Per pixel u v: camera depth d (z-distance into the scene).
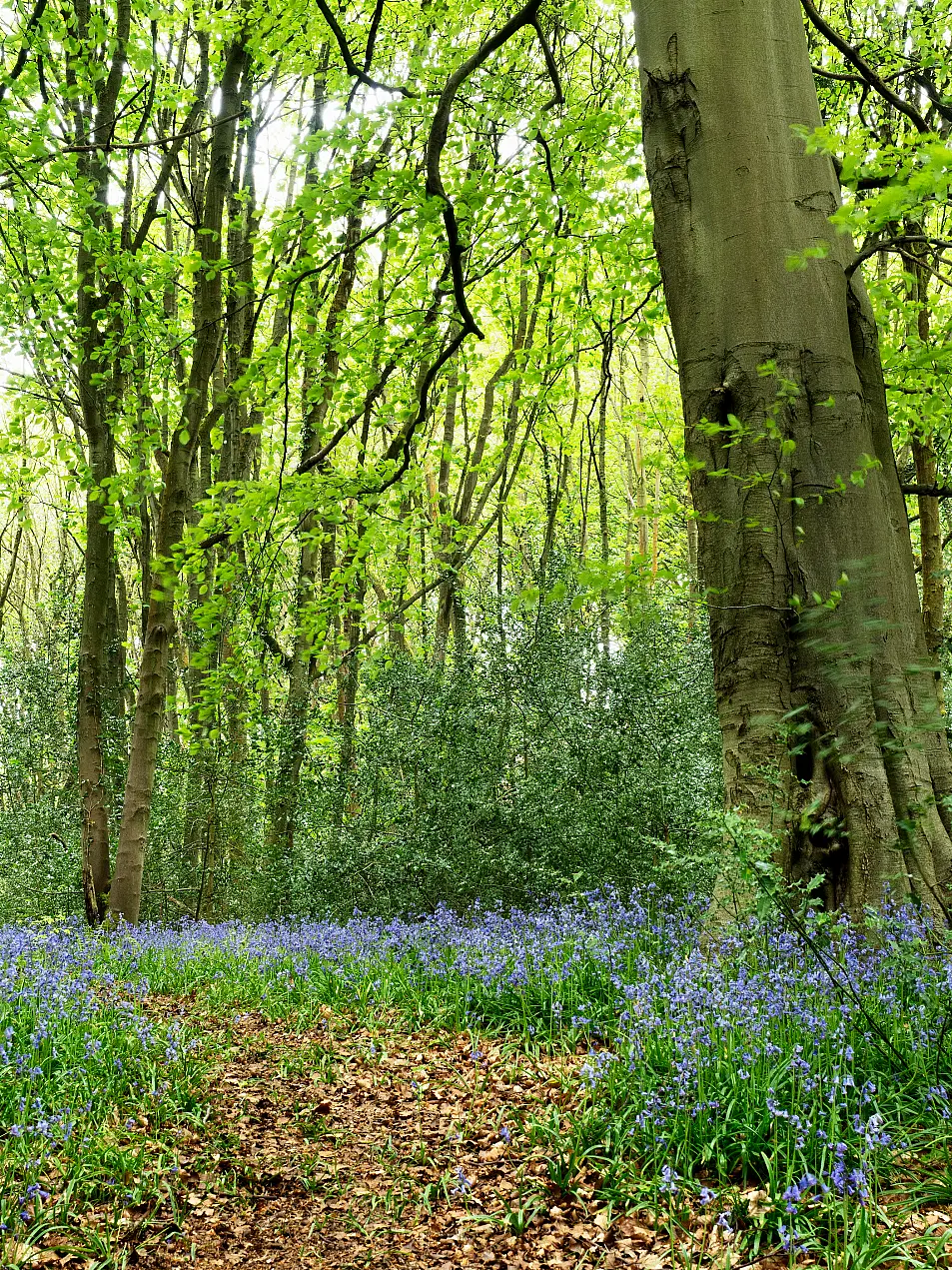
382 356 11.04
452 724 11.91
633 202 12.09
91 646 13.15
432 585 15.41
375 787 12.03
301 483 10.27
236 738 14.98
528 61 14.09
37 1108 4.58
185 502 12.49
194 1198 4.32
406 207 8.92
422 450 14.31
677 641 11.12
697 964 5.43
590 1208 3.96
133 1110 5.08
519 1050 5.79
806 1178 3.51
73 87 11.02
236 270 14.65
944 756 5.98
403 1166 4.59
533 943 6.84
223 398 10.64
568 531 22.70
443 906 9.59
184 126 13.88
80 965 8.01
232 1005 7.40
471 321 9.10
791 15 6.51
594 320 13.39
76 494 21.44
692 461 6.20
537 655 11.65
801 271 6.16
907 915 5.16
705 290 6.32
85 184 10.66
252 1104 5.40
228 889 14.59
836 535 5.95
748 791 5.86
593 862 10.00
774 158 6.24
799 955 5.24
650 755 10.45
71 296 13.08
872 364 6.45
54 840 15.50
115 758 15.40
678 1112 4.17
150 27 13.32
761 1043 4.46
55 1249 3.74
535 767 11.66
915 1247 3.28
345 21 12.66
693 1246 3.53
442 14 13.28
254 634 12.21
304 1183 4.49
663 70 6.50
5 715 16.80
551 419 18.12
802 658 5.87
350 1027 6.71
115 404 13.27
